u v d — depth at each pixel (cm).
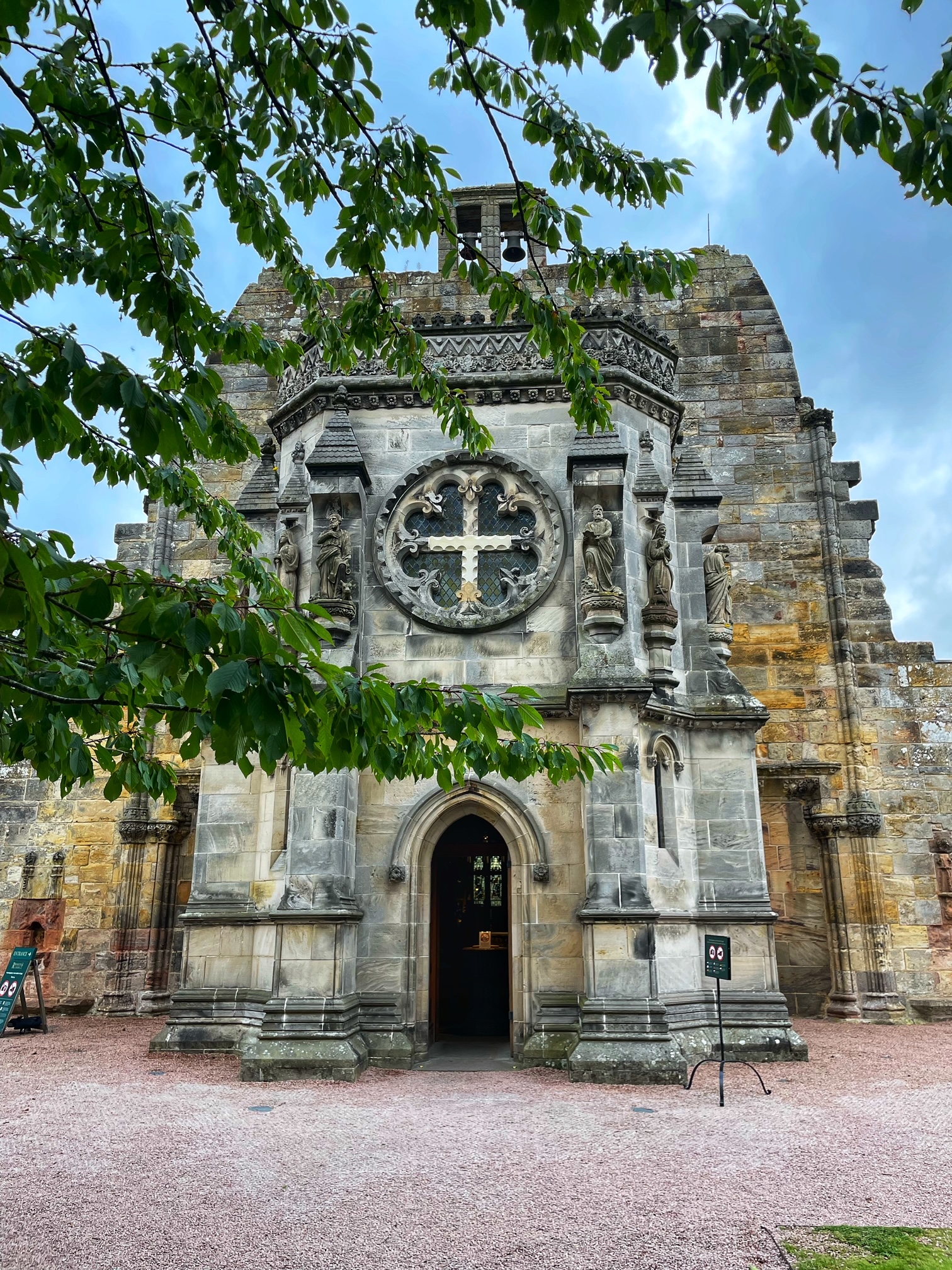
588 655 1522
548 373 1714
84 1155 931
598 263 768
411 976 1487
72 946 2336
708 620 1791
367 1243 688
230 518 956
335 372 1761
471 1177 854
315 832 1456
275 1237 700
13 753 575
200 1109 1155
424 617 1622
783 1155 938
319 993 1400
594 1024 1370
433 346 1762
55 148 587
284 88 654
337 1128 1047
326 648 1553
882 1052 1680
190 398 444
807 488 2461
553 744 638
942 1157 937
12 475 355
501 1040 1812
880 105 442
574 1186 829
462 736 523
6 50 518
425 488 1702
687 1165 900
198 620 388
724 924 1634
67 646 542
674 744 1672
